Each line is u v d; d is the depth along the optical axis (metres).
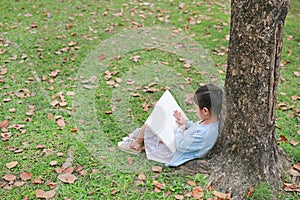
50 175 3.48
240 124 3.08
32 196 3.25
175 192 3.26
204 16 7.24
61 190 3.31
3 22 6.66
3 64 5.37
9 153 3.74
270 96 2.96
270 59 2.87
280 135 4.02
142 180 3.40
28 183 3.39
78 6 7.47
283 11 2.80
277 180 3.25
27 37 6.17
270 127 3.05
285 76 5.34
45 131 4.08
